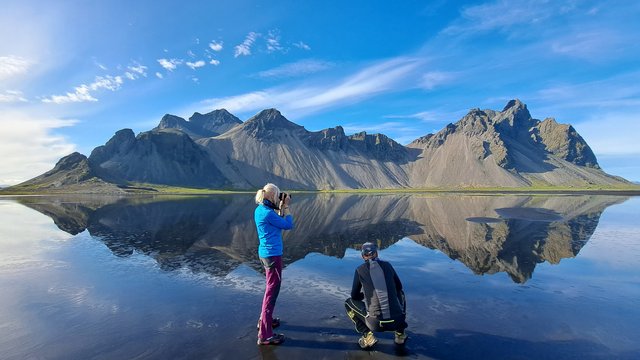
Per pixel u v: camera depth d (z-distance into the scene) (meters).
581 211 18.27
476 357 3.07
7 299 4.73
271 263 3.51
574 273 5.99
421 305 4.40
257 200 3.79
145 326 3.79
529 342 3.35
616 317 3.98
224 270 6.28
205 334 3.58
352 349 3.26
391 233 10.91
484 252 7.87
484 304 4.43
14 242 9.34
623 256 7.34
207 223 13.77
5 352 3.21
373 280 3.26
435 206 23.81
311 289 5.11
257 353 3.18
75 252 7.98
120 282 5.52
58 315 4.13
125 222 14.15
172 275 5.95
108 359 3.07
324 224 13.43
